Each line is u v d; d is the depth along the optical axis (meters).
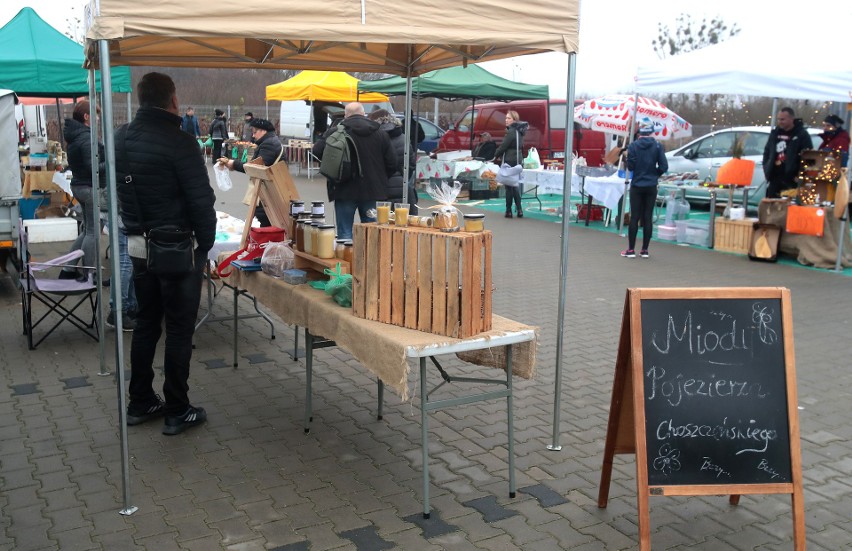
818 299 7.86
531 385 5.20
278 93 15.80
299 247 4.47
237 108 31.33
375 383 5.17
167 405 4.31
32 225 9.87
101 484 3.68
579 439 4.30
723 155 13.98
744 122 24.39
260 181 5.06
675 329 3.09
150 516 3.39
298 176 19.75
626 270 9.32
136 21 2.98
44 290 5.70
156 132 3.88
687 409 3.06
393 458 4.02
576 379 5.33
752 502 3.64
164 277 4.00
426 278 3.33
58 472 3.80
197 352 5.77
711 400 3.06
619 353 3.30
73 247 7.63
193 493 3.61
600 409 4.76
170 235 3.92
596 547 3.21
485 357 3.73
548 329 6.64
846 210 9.17
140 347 4.31
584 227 12.89
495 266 9.55
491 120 18.45
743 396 3.08
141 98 3.91
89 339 6.03
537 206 15.59
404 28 3.35
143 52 4.96
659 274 9.10
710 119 25.91
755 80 9.05
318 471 3.86
